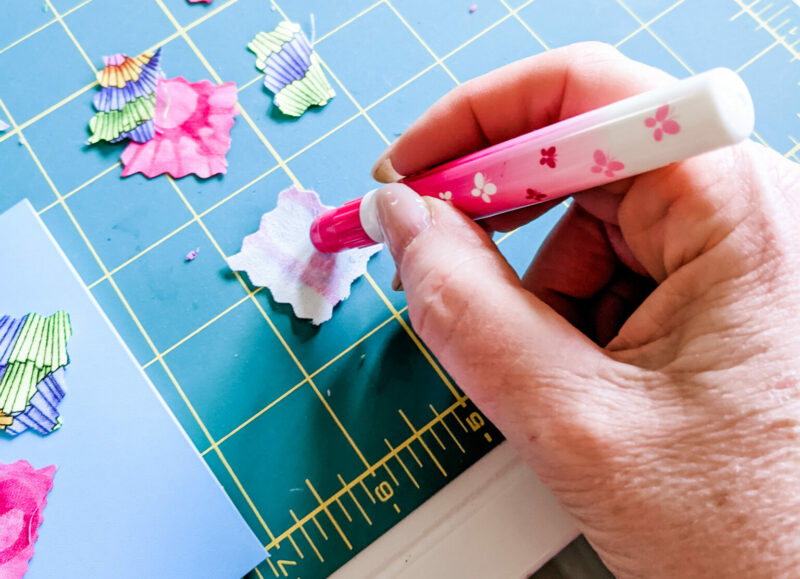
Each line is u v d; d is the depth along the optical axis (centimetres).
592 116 33
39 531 46
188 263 55
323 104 59
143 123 57
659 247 37
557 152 35
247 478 50
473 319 36
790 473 31
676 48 62
